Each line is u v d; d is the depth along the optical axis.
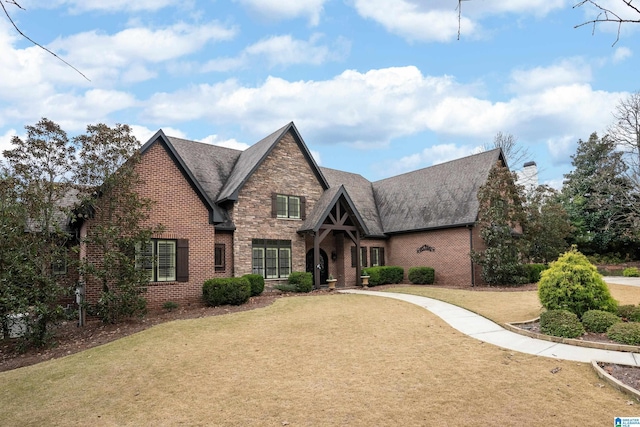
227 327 11.52
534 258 26.03
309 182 22.31
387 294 18.02
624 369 7.39
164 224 15.62
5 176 12.54
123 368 8.60
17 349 11.38
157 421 6.12
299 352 9.13
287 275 20.69
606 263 36.50
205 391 7.17
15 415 6.71
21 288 11.41
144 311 13.71
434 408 6.12
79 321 13.48
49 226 12.98
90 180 13.47
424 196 26.28
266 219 20.17
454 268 22.92
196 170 20.62
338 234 24.11
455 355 8.62
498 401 6.29
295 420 5.92
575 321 9.85
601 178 35.88
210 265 16.67
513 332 10.52
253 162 20.34
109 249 13.26
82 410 6.72
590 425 5.48
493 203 20.98
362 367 8.05
